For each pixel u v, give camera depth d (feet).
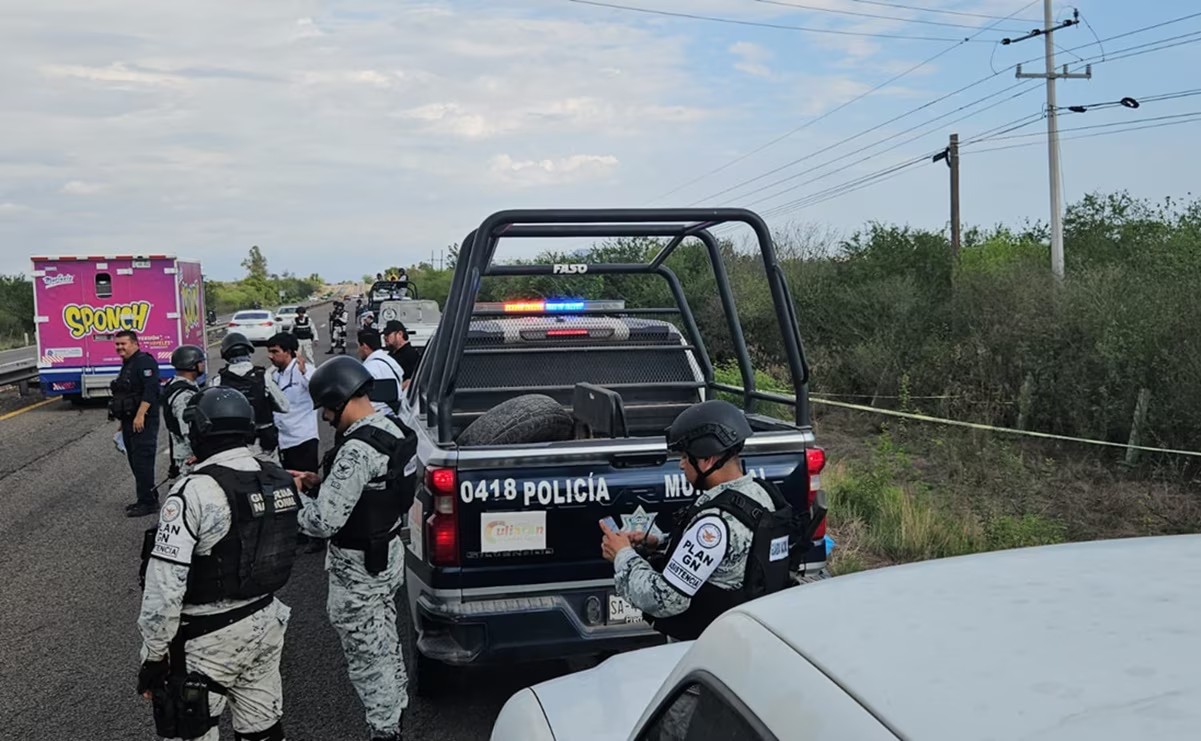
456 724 14.89
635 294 64.23
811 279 59.67
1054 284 43.50
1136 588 4.90
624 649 13.71
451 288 15.12
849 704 4.20
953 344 46.78
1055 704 3.80
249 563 11.14
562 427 15.84
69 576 23.53
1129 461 33.12
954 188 80.33
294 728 15.01
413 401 21.74
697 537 9.96
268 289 378.32
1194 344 33.32
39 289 58.23
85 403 61.67
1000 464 33.14
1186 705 3.63
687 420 10.40
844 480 28.27
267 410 24.98
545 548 13.61
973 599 5.04
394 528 13.25
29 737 14.87
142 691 11.12
